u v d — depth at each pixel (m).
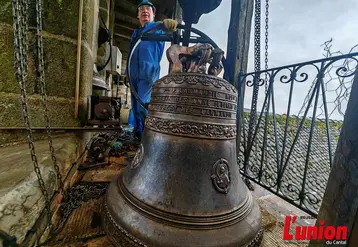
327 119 0.81
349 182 0.44
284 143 1.04
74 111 1.32
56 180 0.79
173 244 0.49
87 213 0.80
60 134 1.26
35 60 1.11
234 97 0.70
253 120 1.23
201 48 0.67
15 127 1.06
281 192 1.06
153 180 0.61
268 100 1.09
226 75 0.97
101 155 1.45
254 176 1.30
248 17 1.25
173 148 0.61
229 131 0.66
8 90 1.04
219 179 0.60
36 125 1.14
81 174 1.21
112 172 1.26
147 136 0.72
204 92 0.61
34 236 0.57
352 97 0.47
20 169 0.70
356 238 0.41
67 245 0.63
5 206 0.51
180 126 0.60
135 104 2.01
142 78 1.87
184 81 0.62
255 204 0.71
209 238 0.51
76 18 1.25
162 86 0.68
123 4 3.97
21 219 0.53
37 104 1.14
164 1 3.81
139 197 0.60
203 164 0.59
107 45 2.86
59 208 0.81
